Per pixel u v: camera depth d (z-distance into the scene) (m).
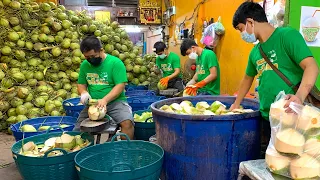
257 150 2.13
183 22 6.04
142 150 2.26
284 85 1.84
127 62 5.64
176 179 2.13
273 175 1.51
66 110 3.75
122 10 7.59
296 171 1.42
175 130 2.04
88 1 7.45
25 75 4.52
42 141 2.73
